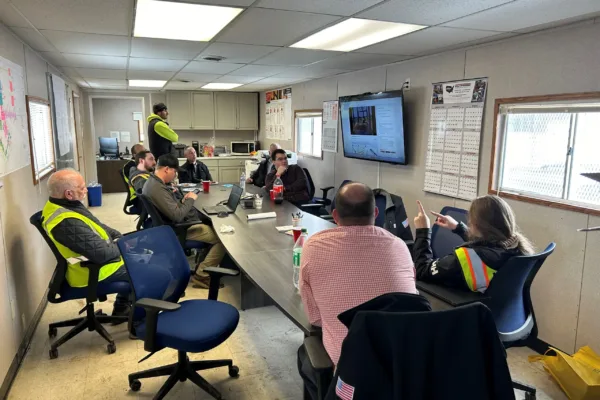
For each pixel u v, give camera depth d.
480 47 3.23
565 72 2.59
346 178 5.37
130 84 6.92
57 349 2.76
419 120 3.96
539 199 2.79
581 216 2.54
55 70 4.89
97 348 2.79
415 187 4.08
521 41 2.88
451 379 1.17
